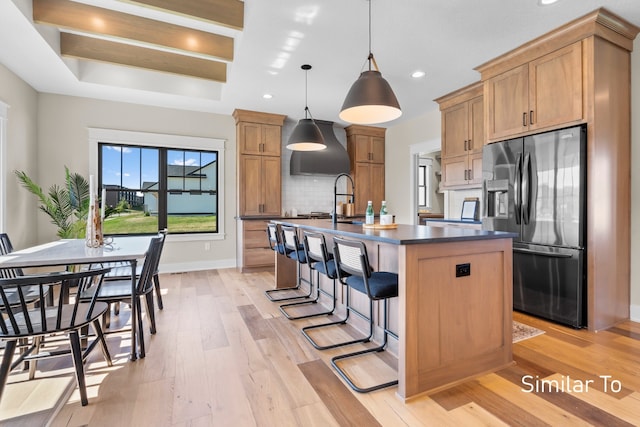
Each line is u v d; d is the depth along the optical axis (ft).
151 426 4.86
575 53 8.45
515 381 6.03
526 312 9.70
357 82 7.88
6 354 4.86
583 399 5.46
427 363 5.65
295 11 8.11
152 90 13.85
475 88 12.85
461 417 5.04
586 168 8.33
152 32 10.02
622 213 8.89
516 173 9.77
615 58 8.68
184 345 7.64
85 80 12.71
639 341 7.75
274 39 9.43
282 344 7.72
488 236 6.14
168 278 14.80
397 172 18.88
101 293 7.17
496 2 7.68
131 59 11.75
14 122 11.81
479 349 6.21
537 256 9.30
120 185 15.28
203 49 10.59
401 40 9.46
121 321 9.39
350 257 6.28
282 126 17.56
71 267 10.84
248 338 8.06
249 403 5.41
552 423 4.87
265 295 11.98
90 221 7.82
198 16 8.55
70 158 14.11
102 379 6.15
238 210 16.78
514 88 9.99
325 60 10.75
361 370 6.50
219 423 4.92
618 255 8.83
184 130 16.28
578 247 8.40
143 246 8.01
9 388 5.84
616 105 8.70
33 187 12.00
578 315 8.46
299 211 18.97
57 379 6.16
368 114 9.13
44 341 7.84
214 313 9.97
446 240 5.70
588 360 6.82
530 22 8.49
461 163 13.76
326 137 18.35
